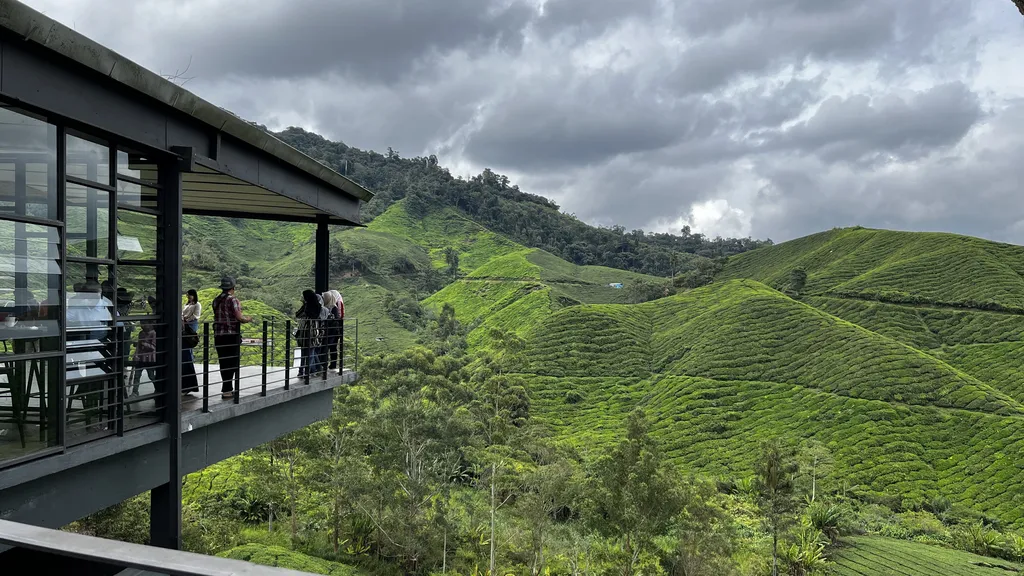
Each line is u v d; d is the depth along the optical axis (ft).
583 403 238.27
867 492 173.06
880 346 236.22
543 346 282.97
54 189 16.90
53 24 14.75
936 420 197.57
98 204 18.83
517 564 96.53
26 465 15.53
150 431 20.11
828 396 216.13
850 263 359.66
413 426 95.25
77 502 17.85
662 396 236.43
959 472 176.35
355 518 98.37
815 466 170.81
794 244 444.96
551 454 101.19
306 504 101.81
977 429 190.08
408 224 565.53
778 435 200.64
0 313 15.37
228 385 26.58
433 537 94.07
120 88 18.43
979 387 208.74
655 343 285.02
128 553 5.70
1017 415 192.13
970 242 336.08
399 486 94.73
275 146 27.27
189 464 23.50
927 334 270.05
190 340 26.86
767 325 268.62
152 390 21.27
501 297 397.19
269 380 32.42
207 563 5.32
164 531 21.57
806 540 129.59
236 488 108.06
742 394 228.02
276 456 100.89
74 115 16.70
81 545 5.95
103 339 18.95
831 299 315.99
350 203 38.75
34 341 16.29
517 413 127.13
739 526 135.54
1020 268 307.37
